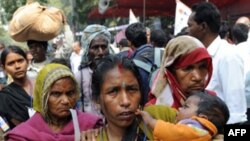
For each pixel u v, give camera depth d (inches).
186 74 107.1
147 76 147.0
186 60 106.3
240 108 147.1
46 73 105.9
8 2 890.7
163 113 96.8
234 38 248.7
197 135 89.0
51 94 105.7
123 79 84.7
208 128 91.2
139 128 89.4
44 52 195.0
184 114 95.5
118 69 85.4
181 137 88.4
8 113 150.7
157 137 88.6
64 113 106.2
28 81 164.2
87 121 106.7
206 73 109.4
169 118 96.9
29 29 188.9
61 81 105.0
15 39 195.6
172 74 109.7
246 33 247.8
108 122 88.4
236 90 146.7
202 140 89.7
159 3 657.0
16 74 159.5
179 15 295.1
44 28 188.4
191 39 108.3
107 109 85.7
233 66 147.0
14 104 151.6
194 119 92.0
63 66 107.7
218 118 94.7
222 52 150.0
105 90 85.3
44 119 107.2
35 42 191.9
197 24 152.7
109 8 714.8
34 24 187.9
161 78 110.3
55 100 105.5
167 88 109.7
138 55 157.8
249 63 190.2
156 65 153.0
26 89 161.2
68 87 106.2
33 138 102.9
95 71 88.0
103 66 86.9
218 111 94.7
